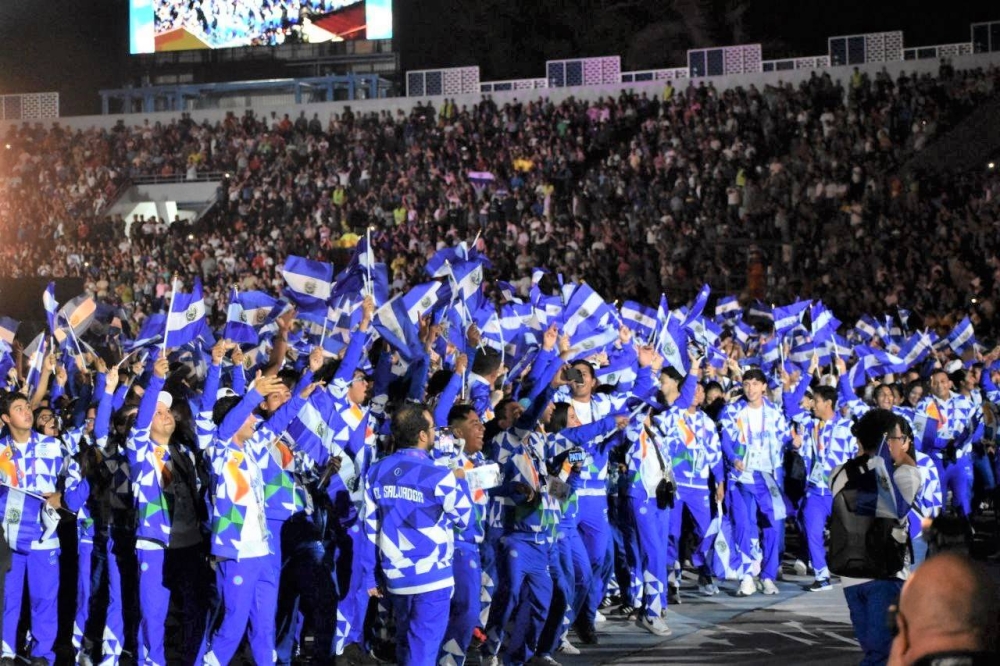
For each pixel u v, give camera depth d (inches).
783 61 1456.7
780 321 553.6
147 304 1186.0
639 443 387.9
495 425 326.3
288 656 336.5
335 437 341.4
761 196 1174.3
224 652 290.2
